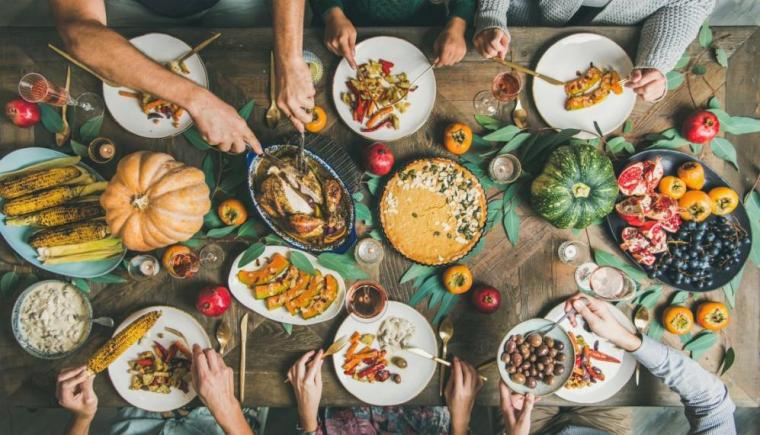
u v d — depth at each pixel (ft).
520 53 5.87
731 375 6.00
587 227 5.89
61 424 7.66
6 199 5.44
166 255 5.50
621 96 5.82
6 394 5.67
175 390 5.76
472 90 5.86
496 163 5.74
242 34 5.74
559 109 5.84
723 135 5.99
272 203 5.41
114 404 5.76
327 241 5.49
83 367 5.30
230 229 5.62
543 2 6.20
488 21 5.61
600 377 5.88
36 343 5.62
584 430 6.57
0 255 5.71
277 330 5.81
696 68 5.85
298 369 5.65
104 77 4.88
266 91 5.77
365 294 5.73
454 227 5.72
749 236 5.78
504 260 5.89
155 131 5.69
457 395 5.67
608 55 5.81
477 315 5.88
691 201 5.64
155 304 5.76
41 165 5.54
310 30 5.76
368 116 5.74
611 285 5.82
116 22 6.75
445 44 5.63
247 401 5.81
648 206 5.63
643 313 5.85
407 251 5.70
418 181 5.68
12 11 7.73
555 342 5.61
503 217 5.82
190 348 5.74
